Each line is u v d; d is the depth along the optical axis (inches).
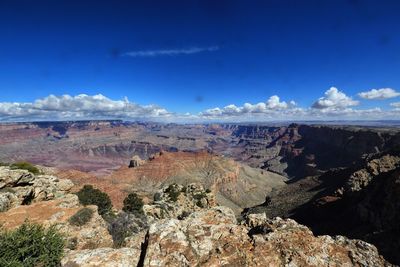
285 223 738.8
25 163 2480.3
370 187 3816.4
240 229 692.7
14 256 604.4
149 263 560.7
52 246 634.8
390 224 2529.5
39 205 1482.5
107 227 1470.2
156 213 2733.8
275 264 565.9
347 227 3164.4
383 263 582.6
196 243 621.9
